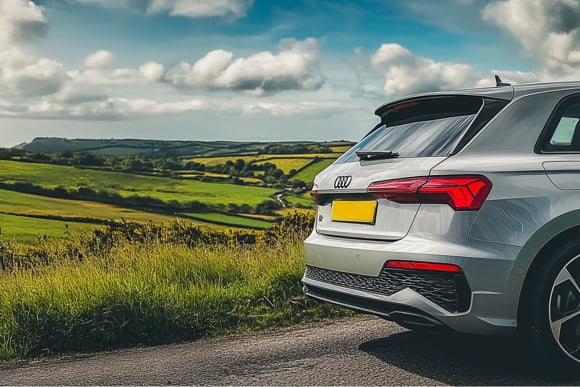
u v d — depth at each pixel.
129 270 7.17
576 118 4.07
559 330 3.70
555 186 3.76
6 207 107.25
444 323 3.61
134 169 152.50
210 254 7.86
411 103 4.41
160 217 107.69
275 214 109.56
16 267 7.25
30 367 4.78
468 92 4.13
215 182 142.50
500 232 3.62
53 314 5.47
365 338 5.00
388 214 3.95
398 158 4.08
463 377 3.89
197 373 4.25
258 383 3.94
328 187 4.48
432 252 3.65
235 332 5.66
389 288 3.85
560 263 3.70
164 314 5.65
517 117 3.96
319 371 4.13
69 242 8.01
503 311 3.61
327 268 4.36
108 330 5.46
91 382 4.16
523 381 3.78
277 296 6.58
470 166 3.72
